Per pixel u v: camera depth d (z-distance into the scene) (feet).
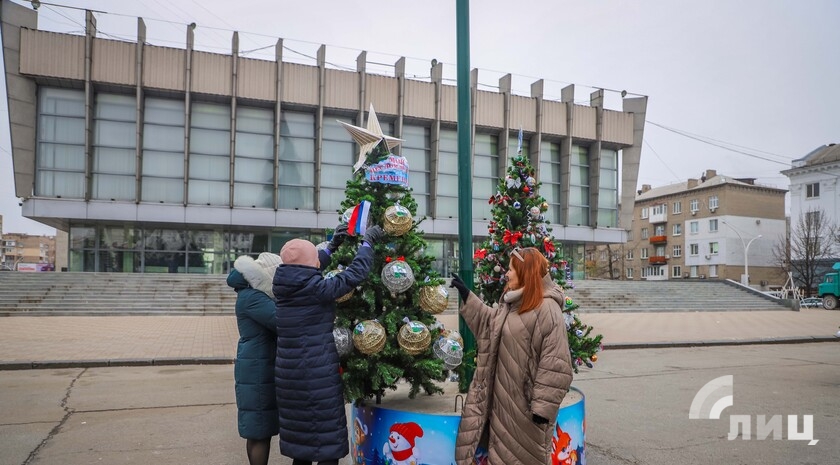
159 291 75.77
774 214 233.14
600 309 89.71
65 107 98.78
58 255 220.23
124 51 99.14
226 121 106.63
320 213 109.19
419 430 12.12
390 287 12.85
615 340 50.52
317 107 109.60
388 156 14.12
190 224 104.99
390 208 13.41
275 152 107.34
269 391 12.53
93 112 99.35
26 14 95.50
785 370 35.14
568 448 12.42
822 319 77.05
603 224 133.90
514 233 15.55
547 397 10.12
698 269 235.61
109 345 41.50
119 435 19.06
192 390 27.32
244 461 16.34
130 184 100.94
